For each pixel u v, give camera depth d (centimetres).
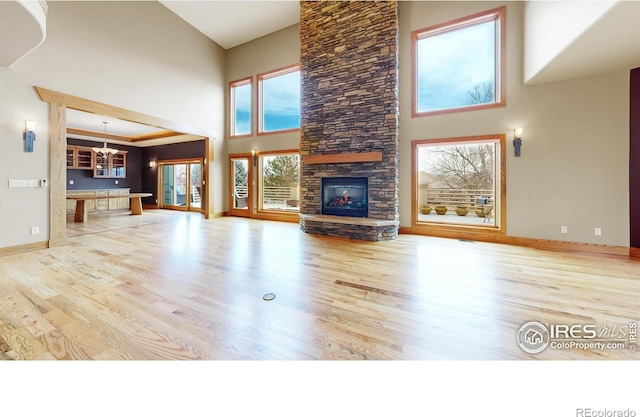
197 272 315
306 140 592
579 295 253
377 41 508
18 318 206
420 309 226
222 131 815
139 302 236
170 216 830
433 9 515
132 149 1070
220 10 649
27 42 312
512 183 462
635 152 382
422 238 514
